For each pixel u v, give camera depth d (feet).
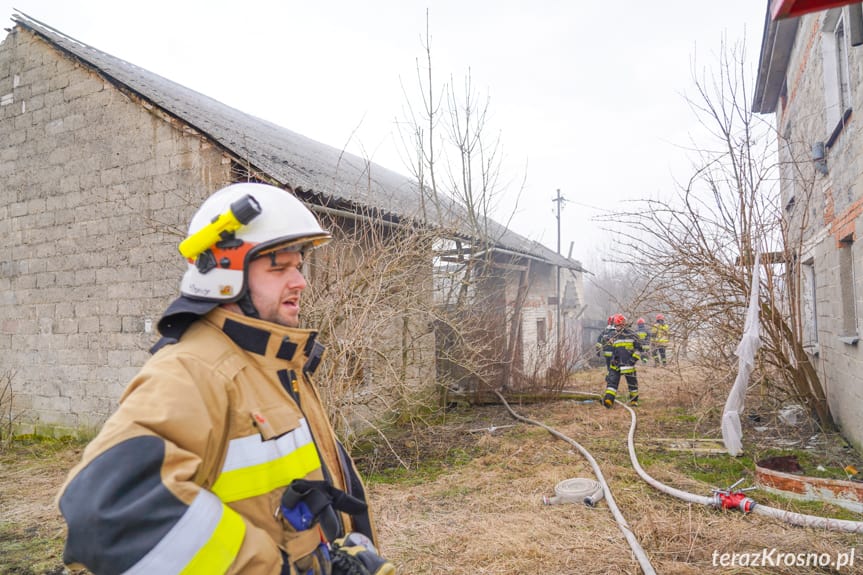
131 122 24.91
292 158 28.68
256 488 4.15
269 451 4.26
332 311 19.34
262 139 30.19
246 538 3.63
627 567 11.71
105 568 3.24
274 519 4.21
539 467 19.62
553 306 56.59
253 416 4.24
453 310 29.37
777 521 13.71
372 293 20.16
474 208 33.65
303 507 4.31
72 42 29.68
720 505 14.64
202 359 4.21
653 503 15.38
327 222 23.20
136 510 3.28
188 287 4.57
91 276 26.17
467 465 20.71
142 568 3.24
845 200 19.80
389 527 14.70
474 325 31.14
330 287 20.02
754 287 18.89
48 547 14.85
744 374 18.57
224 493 4.05
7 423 28.35
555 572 11.68
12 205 28.78
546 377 34.78
